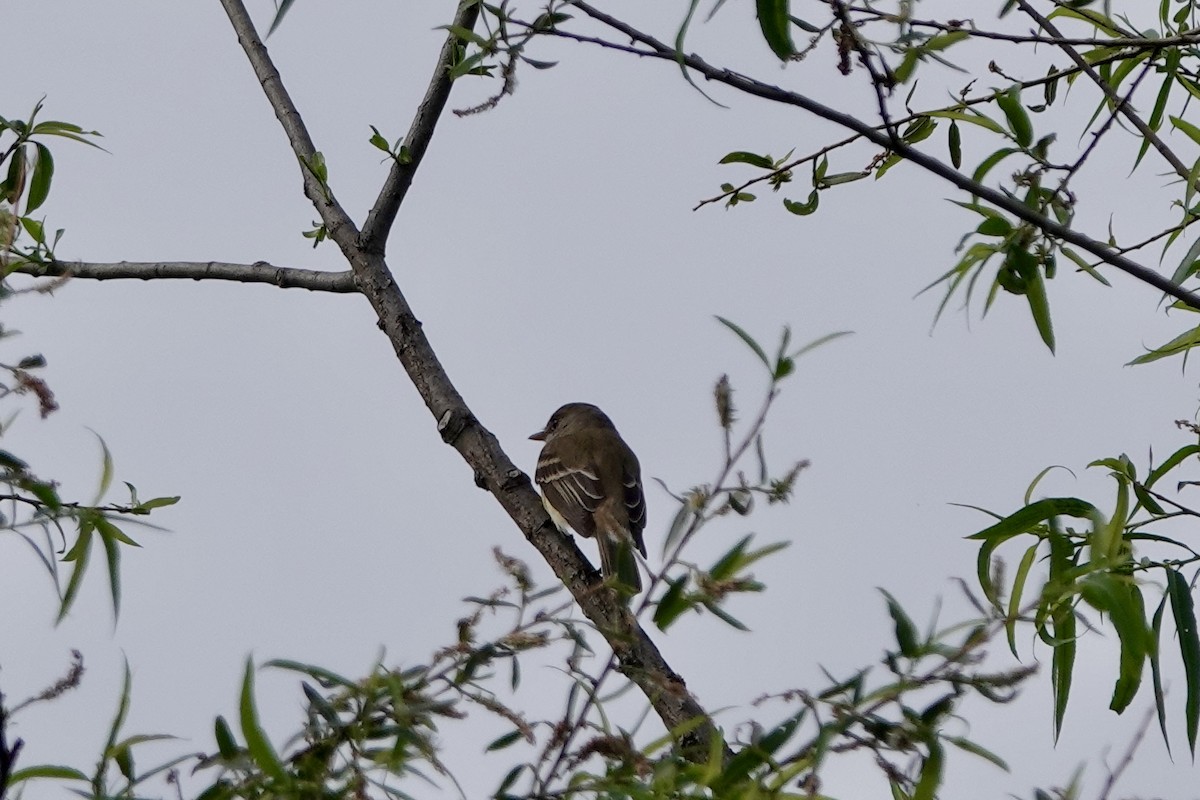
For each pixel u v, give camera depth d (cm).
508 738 593
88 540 770
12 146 893
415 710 548
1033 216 822
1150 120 998
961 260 930
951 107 902
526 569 591
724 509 604
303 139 1081
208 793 550
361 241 1044
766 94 776
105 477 772
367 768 561
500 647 566
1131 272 830
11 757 521
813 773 541
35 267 949
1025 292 912
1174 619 823
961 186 808
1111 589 648
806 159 947
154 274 1078
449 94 993
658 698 690
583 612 736
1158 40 821
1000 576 597
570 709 581
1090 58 1002
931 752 550
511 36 795
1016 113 856
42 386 656
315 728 555
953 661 550
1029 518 863
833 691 560
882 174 962
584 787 562
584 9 784
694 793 561
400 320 1034
